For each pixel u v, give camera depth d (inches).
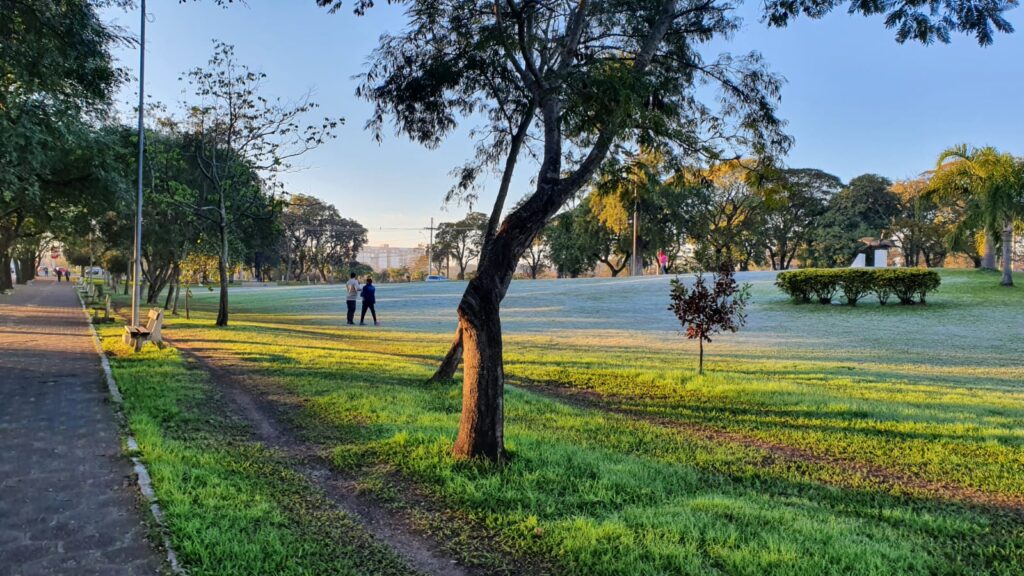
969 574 132.6
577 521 153.6
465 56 236.4
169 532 144.0
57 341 528.4
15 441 216.7
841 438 248.8
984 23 238.4
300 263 3452.3
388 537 152.7
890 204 2150.6
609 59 219.8
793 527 152.4
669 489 184.9
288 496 178.4
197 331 668.7
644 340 642.2
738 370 426.0
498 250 208.7
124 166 690.8
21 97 441.4
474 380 205.0
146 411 263.3
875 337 629.0
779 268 2449.6
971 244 1717.5
